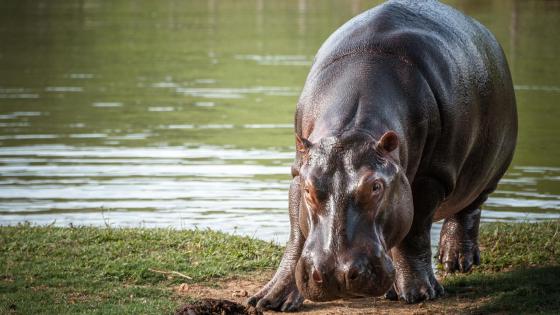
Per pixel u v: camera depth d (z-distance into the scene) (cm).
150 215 4288
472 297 2781
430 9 2892
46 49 11206
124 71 9462
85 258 3169
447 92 2666
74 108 7388
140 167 5350
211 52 10838
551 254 3222
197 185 4903
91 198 4641
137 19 14650
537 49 10100
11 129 6500
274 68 9544
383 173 2234
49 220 4206
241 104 7581
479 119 2864
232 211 4347
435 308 2669
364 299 2791
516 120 3228
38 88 8388
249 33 12494
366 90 2522
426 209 2691
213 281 2983
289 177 5088
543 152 5638
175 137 6238
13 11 15950
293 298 2681
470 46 2886
